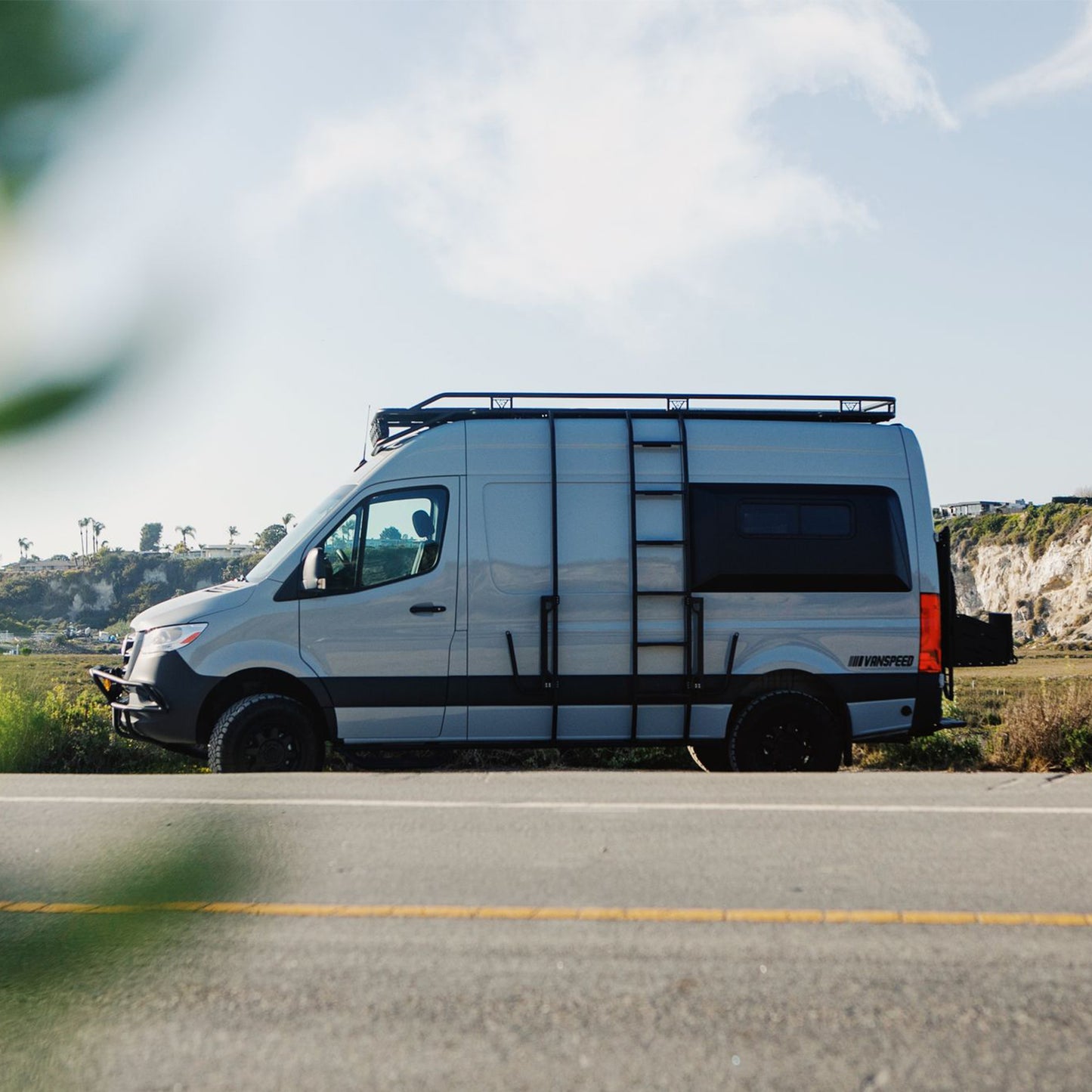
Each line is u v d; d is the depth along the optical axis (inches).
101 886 40.1
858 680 367.2
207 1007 151.6
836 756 363.6
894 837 248.8
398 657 360.5
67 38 25.1
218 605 358.3
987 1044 140.6
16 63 24.9
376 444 388.2
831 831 253.8
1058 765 441.1
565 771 345.7
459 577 362.3
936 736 468.4
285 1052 138.1
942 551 378.6
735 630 364.5
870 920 189.9
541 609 361.4
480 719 362.6
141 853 42.0
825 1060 136.0
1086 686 480.4
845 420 381.7
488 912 194.1
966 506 6387.8
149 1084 128.9
